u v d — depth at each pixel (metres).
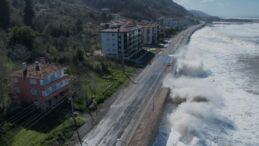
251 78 79.06
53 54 76.38
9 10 97.25
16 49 70.19
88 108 52.47
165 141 44.62
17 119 45.72
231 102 61.03
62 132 43.19
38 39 80.12
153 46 125.94
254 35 191.88
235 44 145.62
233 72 85.75
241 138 46.19
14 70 56.97
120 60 90.75
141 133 43.69
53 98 52.03
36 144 39.50
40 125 44.94
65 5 183.62
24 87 49.84
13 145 38.94
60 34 100.06
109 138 42.69
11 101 49.97
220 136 46.69
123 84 68.19
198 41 158.88
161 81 71.44
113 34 94.19
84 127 45.81
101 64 76.44
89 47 101.06
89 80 65.38
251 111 56.31
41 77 48.16
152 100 57.47
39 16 116.38
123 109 53.12
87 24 140.88
